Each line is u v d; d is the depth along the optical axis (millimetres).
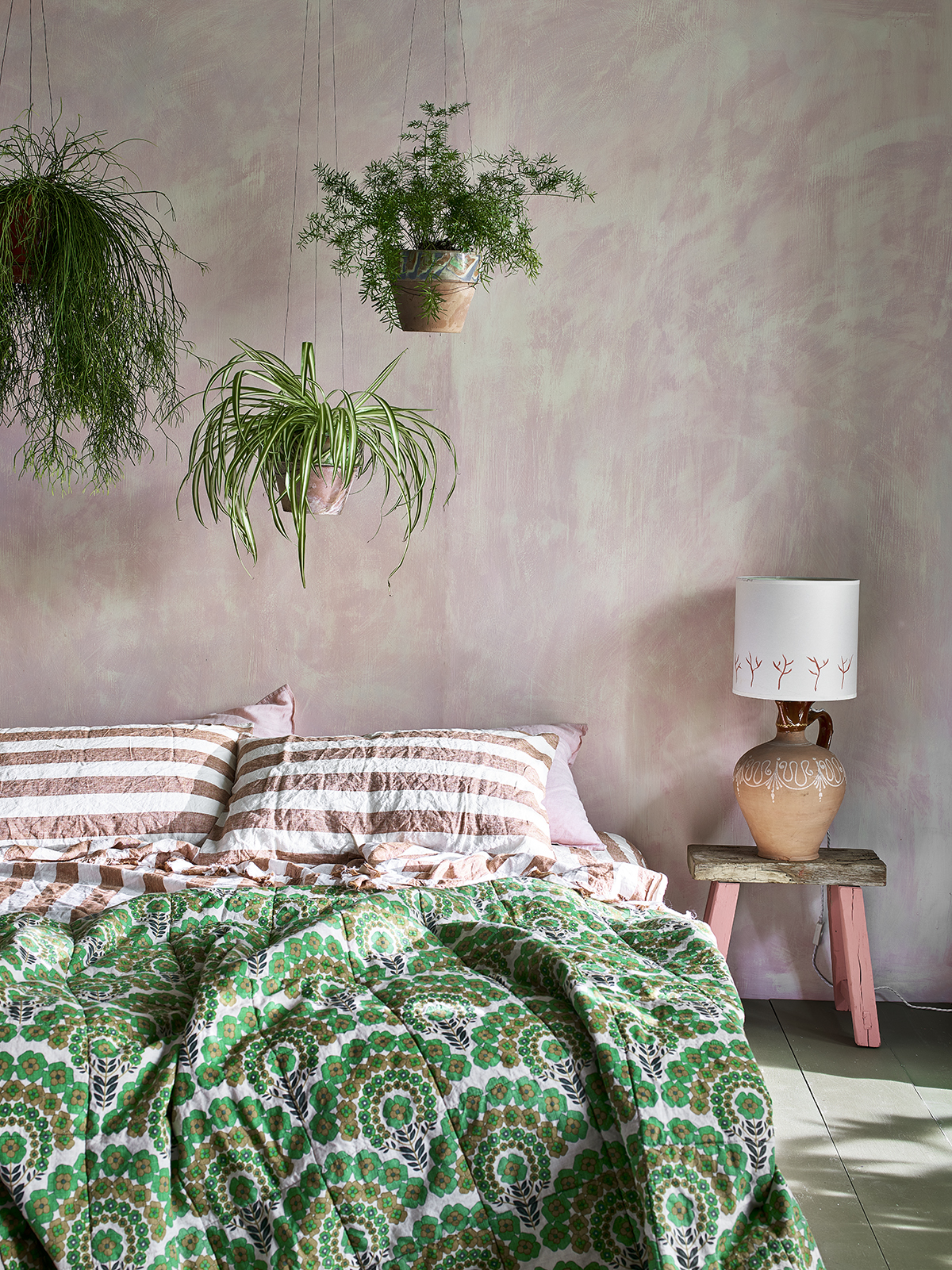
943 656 3443
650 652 3500
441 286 2984
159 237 3428
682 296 3416
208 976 2035
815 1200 2412
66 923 2521
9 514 3480
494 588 3496
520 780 3037
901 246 3365
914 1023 3354
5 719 3543
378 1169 1818
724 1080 1883
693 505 3459
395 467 3170
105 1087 1838
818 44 3348
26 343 2994
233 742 3291
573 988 2006
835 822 3492
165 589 3508
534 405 3449
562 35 3375
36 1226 1735
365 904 2354
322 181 3377
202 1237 1794
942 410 3389
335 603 3506
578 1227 1834
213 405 3451
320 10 3383
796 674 3088
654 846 3543
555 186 3215
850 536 3434
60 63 3398
